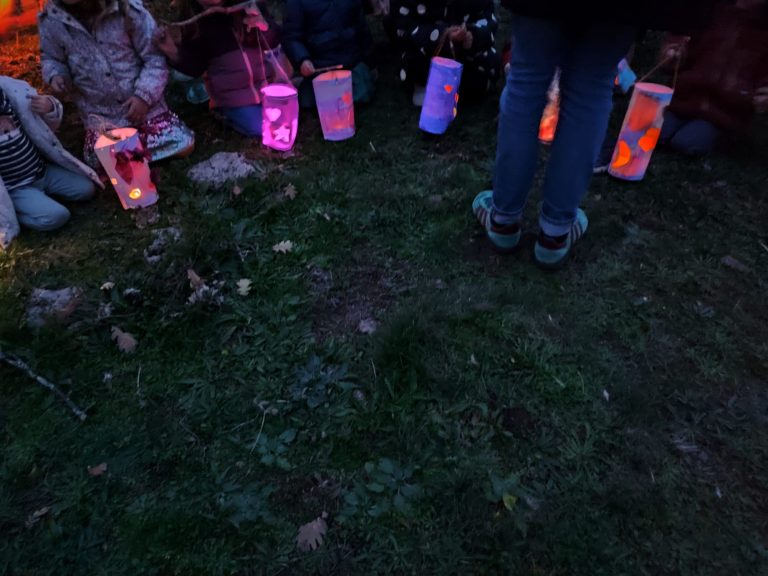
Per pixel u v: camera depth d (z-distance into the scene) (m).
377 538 1.72
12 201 2.87
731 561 1.65
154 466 1.93
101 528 1.77
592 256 2.68
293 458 1.94
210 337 2.35
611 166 3.14
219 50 3.52
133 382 2.20
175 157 3.46
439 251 2.73
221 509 1.79
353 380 2.17
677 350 2.25
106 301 2.53
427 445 1.96
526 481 1.85
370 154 3.45
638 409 2.02
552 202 2.34
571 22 1.86
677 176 3.20
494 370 2.17
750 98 3.16
